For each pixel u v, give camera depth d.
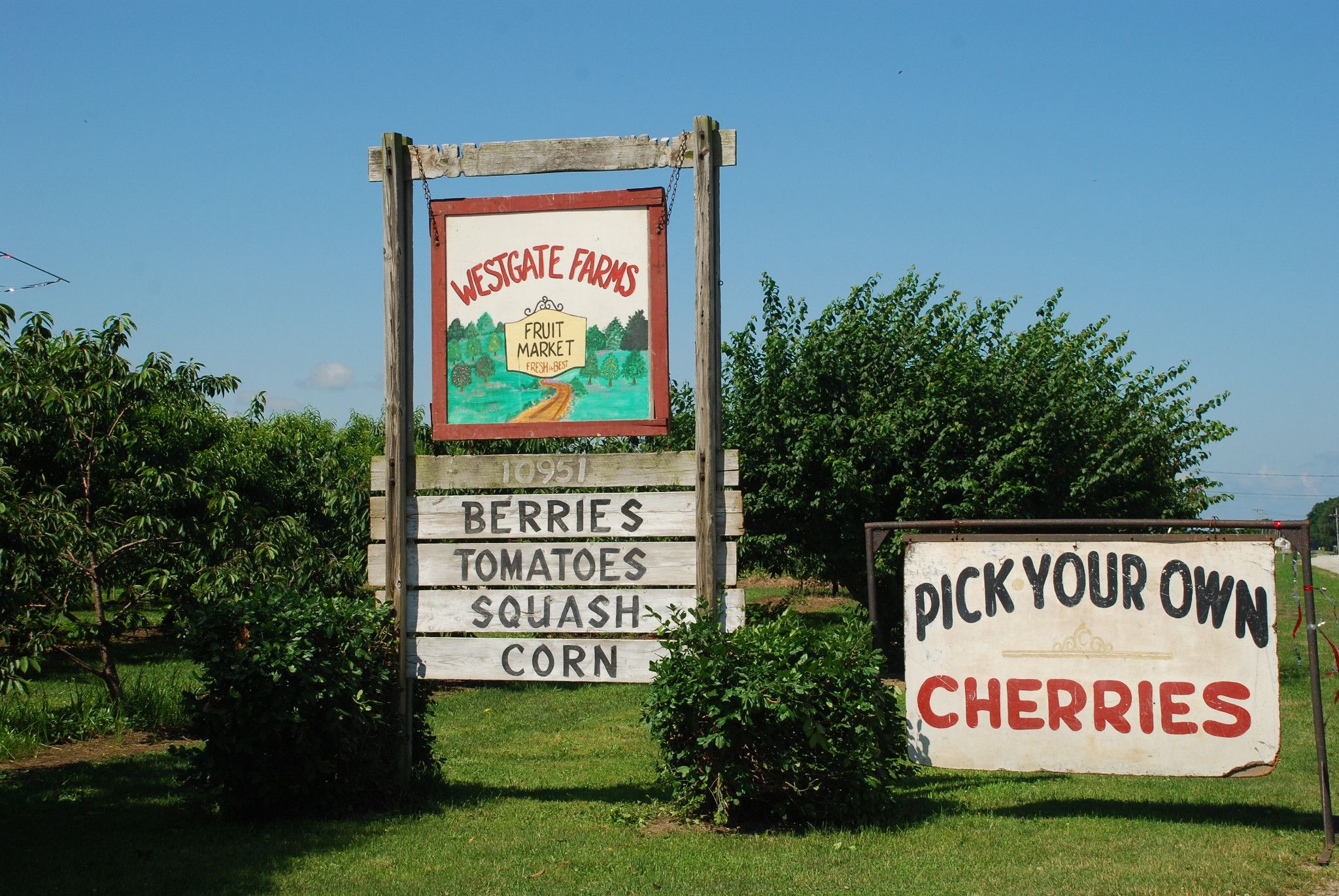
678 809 7.31
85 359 10.99
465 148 7.79
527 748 10.95
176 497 11.84
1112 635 6.94
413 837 6.86
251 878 5.98
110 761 9.58
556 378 7.73
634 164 7.59
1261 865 6.12
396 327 7.75
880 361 18.58
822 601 28.70
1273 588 6.76
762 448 18.66
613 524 7.49
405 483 7.74
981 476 17.38
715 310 7.43
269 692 7.02
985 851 6.48
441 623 7.65
